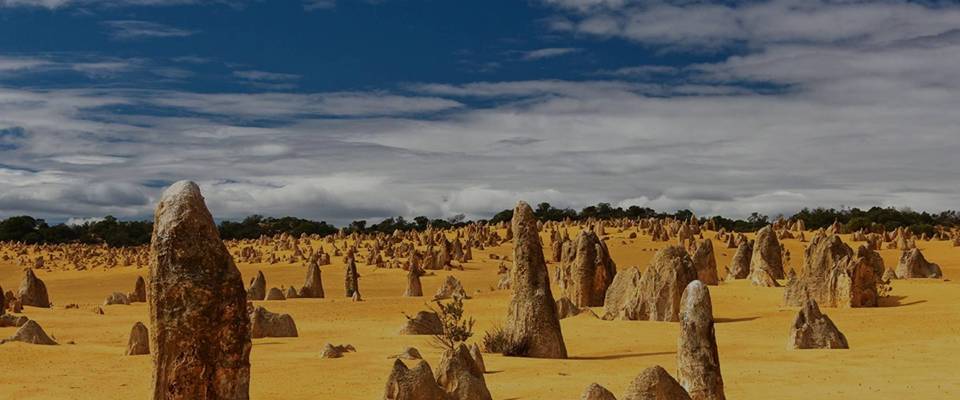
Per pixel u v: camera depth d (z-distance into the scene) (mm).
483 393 25547
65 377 33938
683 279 54250
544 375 33969
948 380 32156
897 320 50625
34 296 75250
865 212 175000
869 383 31766
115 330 54562
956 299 57125
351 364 37062
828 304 57562
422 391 24656
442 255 113500
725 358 39438
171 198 17875
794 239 129500
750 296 63281
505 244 139125
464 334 44219
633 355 40688
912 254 77750
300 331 52375
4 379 33344
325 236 188875
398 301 73062
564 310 56688
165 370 17422
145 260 139375
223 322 17719
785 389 30594
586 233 64688
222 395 17641
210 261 17750
